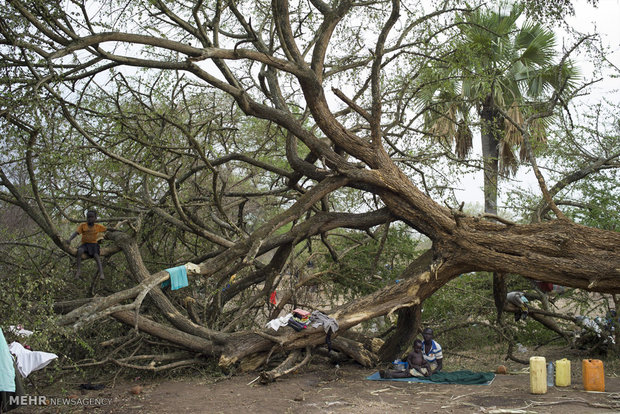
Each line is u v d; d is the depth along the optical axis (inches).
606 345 414.3
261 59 363.6
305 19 481.7
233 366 362.9
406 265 509.7
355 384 330.3
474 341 457.4
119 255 458.6
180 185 480.7
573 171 459.8
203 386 326.6
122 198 462.6
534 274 355.3
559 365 314.3
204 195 511.2
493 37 603.8
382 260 490.3
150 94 426.6
